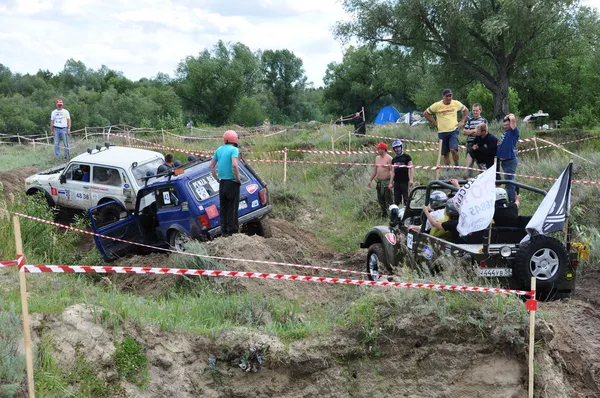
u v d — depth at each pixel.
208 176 11.86
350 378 7.09
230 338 7.01
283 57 96.50
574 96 41.06
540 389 6.91
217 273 7.07
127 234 12.31
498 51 28.42
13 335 6.16
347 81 79.94
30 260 10.93
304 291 9.41
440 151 14.88
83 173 15.08
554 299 8.30
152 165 14.88
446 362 7.09
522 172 15.52
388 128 26.89
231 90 71.94
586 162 15.51
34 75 78.25
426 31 28.59
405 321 7.19
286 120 92.75
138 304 7.77
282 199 16.30
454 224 8.48
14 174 18.53
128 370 6.39
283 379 6.98
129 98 62.81
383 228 9.97
